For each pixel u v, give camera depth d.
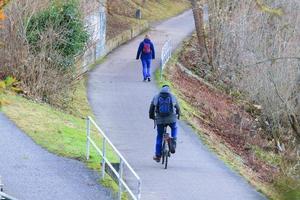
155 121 27.31
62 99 38.28
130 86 46.47
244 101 56.50
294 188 12.95
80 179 24.00
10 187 22.50
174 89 47.75
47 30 37.91
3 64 36.31
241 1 63.41
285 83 50.19
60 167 25.14
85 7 45.50
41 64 36.97
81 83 45.16
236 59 62.84
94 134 32.06
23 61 36.47
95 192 22.73
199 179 26.03
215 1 66.38
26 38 37.00
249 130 47.28
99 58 58.59
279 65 51.06
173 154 29.91
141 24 87.31
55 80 37.78
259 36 58.16
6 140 27.97
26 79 36.72
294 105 50.19
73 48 39.69
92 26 47.50
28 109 33.19
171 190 24.09
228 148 36.59
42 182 23.30
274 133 47.84
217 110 48.53
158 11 112.62
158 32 89.31
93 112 37.91
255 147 41.62
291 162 40.22
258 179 29.38
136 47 70.31
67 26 39.97
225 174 27.30
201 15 68.69
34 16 38.16
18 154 26.31
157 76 51.00
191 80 57.53
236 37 62.72
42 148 27.41
